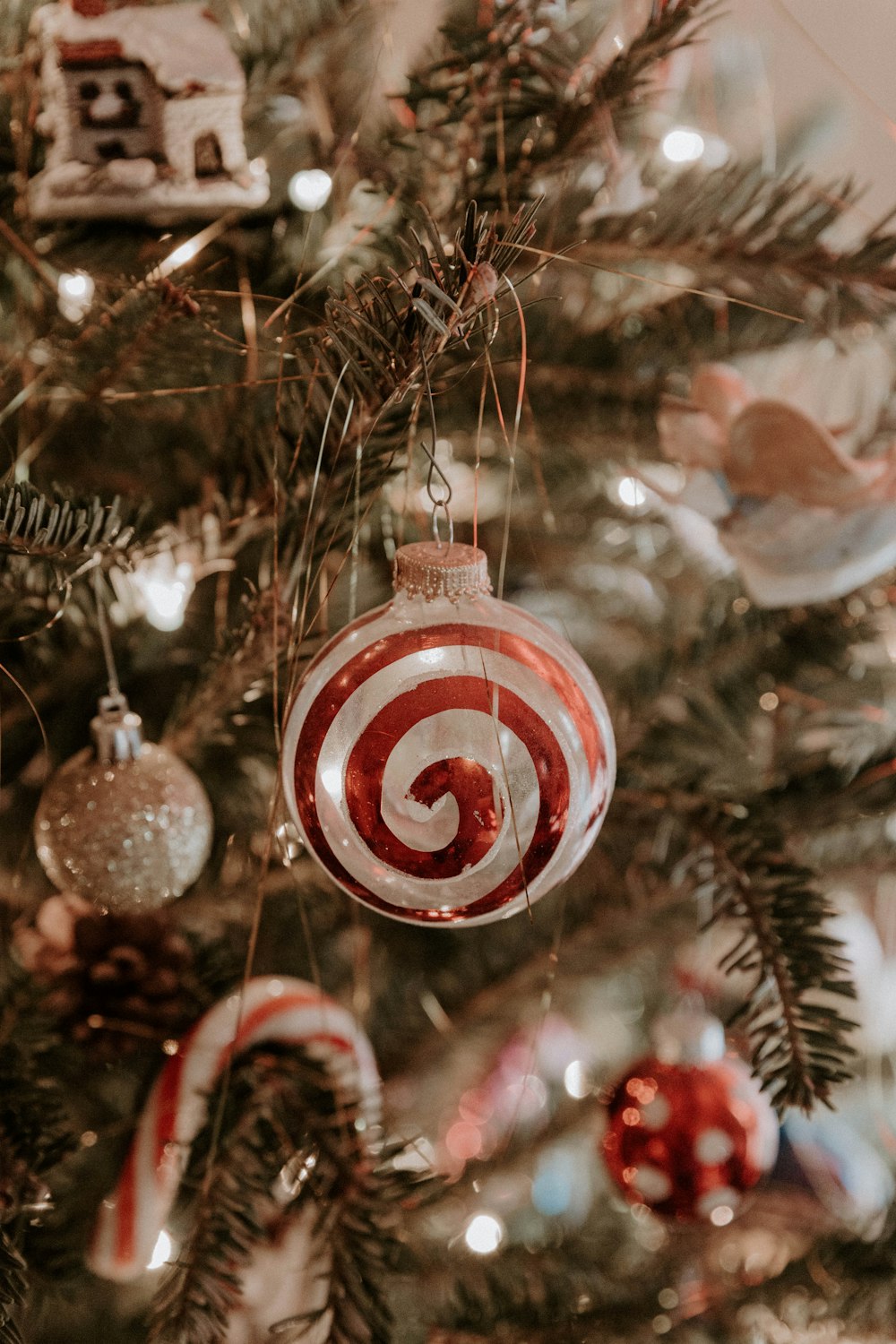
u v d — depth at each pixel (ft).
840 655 1.86
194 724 1.73
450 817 1.37
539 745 1.37
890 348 1.76
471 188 1.59
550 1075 2.14
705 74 1.90
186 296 1.48
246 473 1.67
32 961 1.72
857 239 1.61
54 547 1.44
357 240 1.59
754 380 1.88
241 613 1.81
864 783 1.80
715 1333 1.81
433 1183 1.65
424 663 1.36
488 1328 1.74
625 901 1.91
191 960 1.77
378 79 1.76
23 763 1.82
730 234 1.58
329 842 1.40
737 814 1.75
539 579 1.98
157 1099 1.67
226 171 1.54
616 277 1.82
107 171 1.52
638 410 1.76
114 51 1.50
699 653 1.88
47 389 1.62
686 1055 1.80
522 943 1.95
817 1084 1.56
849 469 1.56
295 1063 1.66
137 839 1.56
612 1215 2.06
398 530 1.76
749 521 1.62
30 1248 1.66
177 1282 1.55
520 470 1.91
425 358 1.33
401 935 1.96
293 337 1.56
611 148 1.58
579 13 1.70
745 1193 1.79
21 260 1.61
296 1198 1.59
